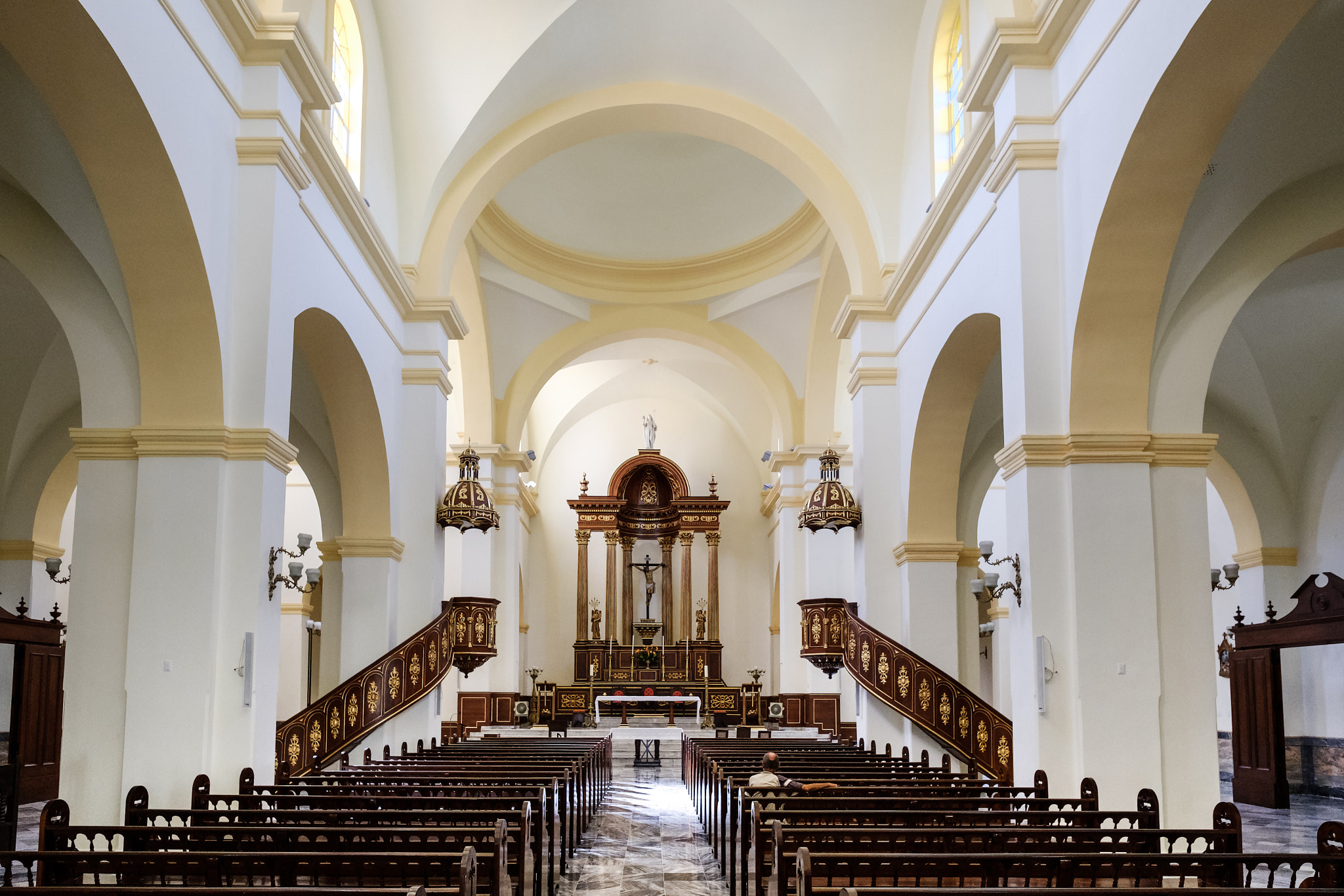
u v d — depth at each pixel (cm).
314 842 616
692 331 2162
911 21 1295
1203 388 875
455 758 1198
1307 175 880
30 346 1270
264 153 880
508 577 2145
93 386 865
